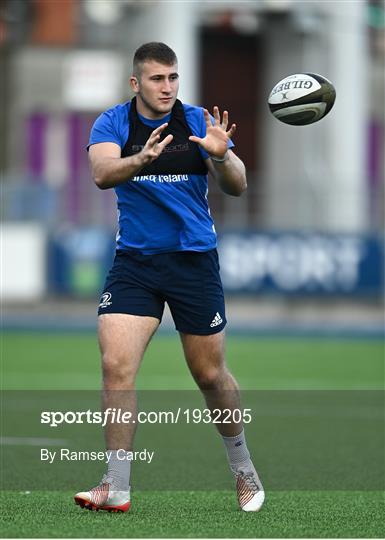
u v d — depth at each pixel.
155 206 23.89
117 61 106.81
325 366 61.28
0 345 73.12
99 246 86.88
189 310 23.97
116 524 22.73
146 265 23.89
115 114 24.05
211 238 24.19
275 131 112.88
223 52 120.19
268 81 113.19
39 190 89.69
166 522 23.11
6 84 111.69
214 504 25.83
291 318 89.56
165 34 101.69
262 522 23.34
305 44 109.62
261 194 91.44
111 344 23.58
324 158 109.31
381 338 79.88
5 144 112.38
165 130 23.88
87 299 87.88
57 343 74.81
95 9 108.25
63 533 21.72
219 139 23.16
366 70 114.94
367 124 119.06
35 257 87.44
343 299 86.06
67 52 110.62
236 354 67.88
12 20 110.81
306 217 90.44
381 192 89.88
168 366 61.09
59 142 112.50
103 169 22.95
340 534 22.19
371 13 109.31
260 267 85.62
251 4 105.62
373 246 84.81
